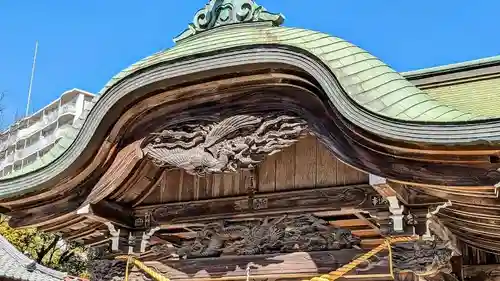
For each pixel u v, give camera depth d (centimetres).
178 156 673
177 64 632
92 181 736
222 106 658
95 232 811
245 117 639
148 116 692
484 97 804
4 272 2067
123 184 746
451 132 480
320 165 688
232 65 605
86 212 730
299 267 674
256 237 704
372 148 543
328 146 589
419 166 527
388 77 582
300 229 681
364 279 640
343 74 553
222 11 757
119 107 670
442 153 498
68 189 738
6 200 754
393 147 519
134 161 713
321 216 693
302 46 573
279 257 689
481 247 759
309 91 607
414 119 500
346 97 536
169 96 665
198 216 747
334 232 668
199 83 641
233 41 646
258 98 639
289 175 705
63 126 4412
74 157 693
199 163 657
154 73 643
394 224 595
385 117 509
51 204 763
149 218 779
